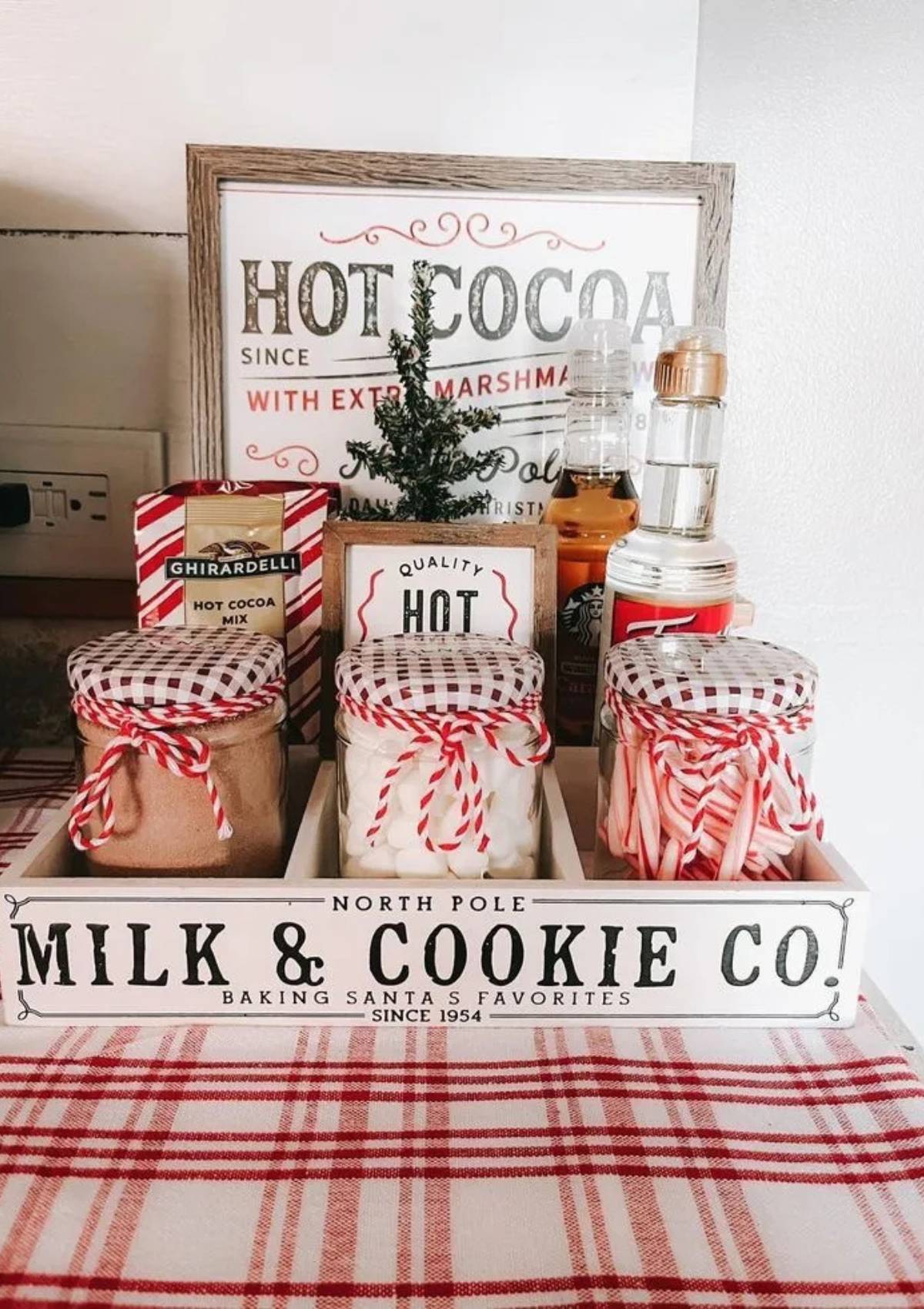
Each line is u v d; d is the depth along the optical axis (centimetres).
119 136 84
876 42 85
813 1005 55
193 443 82
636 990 54
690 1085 51
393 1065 52
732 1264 41
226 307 81
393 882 53
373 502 84
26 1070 51
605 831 62
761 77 85
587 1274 40
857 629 97
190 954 53
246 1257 41
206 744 55
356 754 58
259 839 60
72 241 85
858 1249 42
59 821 60
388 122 84
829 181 87
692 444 73
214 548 73
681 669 56
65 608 90
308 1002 54
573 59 84
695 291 82
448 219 80
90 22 81
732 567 69
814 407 92
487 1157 46
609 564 71
